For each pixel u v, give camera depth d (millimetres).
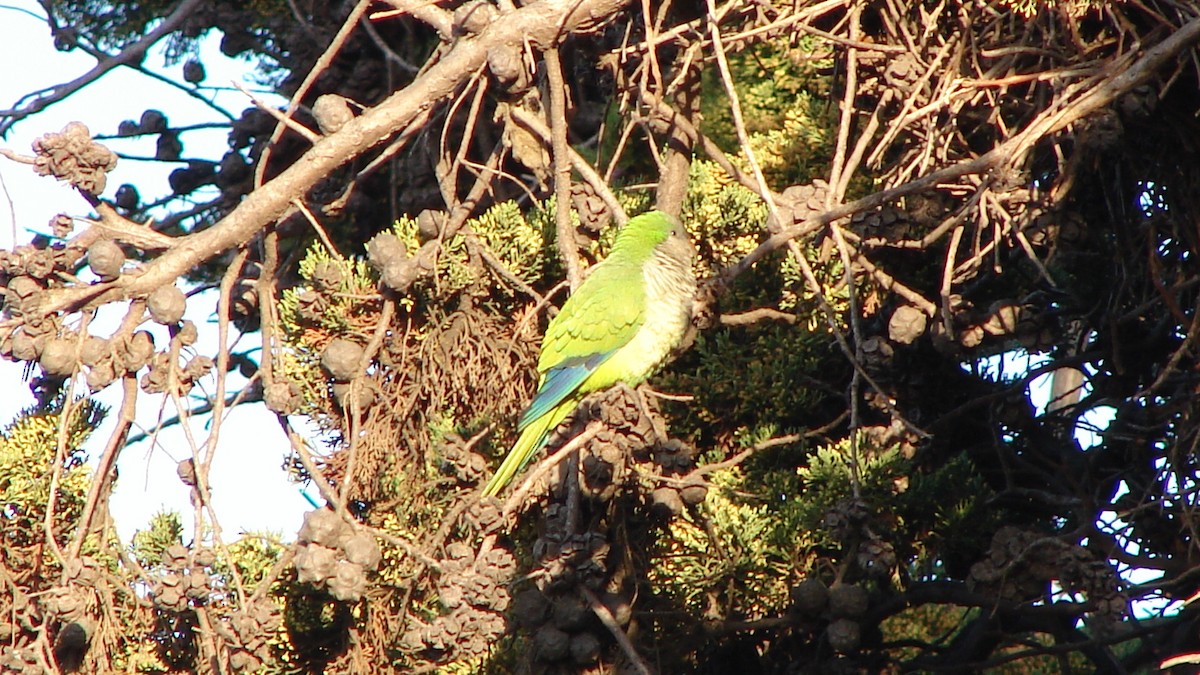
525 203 13750
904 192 9070
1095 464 11922
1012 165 9594
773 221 9734
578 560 9914
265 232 10023
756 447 10945
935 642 13375
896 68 9852
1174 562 10320
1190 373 10703
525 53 10000
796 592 10906
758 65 16359
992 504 12484
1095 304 11383
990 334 10875
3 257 9195
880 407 11633
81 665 10461
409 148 14469
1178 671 10523
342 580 9148
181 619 10344
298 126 9852
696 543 11391
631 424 9234
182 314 9398
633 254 10562
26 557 10789
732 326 12688
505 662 12094
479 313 11484
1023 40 9961
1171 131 10383
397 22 14992
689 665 12211
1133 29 9570
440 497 11367
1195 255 10539
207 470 9281
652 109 10516
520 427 10539
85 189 9500
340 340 10562
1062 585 9977
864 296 12000
